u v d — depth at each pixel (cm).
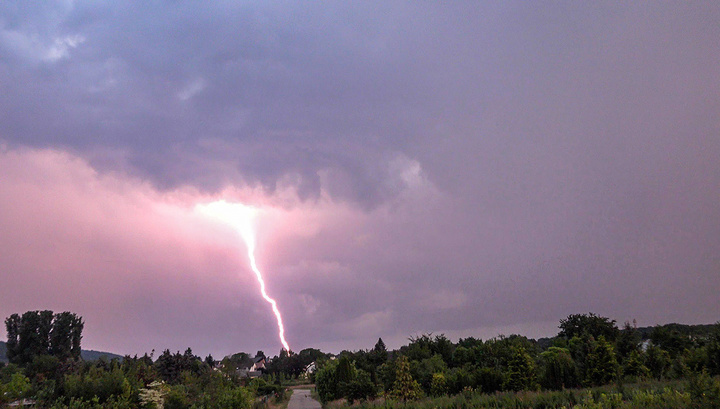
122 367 2661
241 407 2845
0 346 10575
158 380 2822
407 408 2389
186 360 5034
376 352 5231
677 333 3981
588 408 1625
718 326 3066
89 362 3684
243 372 11144
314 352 13088
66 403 2242
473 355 4381
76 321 8588
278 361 12925
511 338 4475
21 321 8219
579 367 2903
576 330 5622
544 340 7206
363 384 3562
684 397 1405
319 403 4669
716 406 1287
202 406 2616
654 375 2861
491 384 2833
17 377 2255
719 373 2592
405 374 2938
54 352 8281
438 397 2650
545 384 2788
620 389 1958
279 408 4122
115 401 2303
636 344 3544
